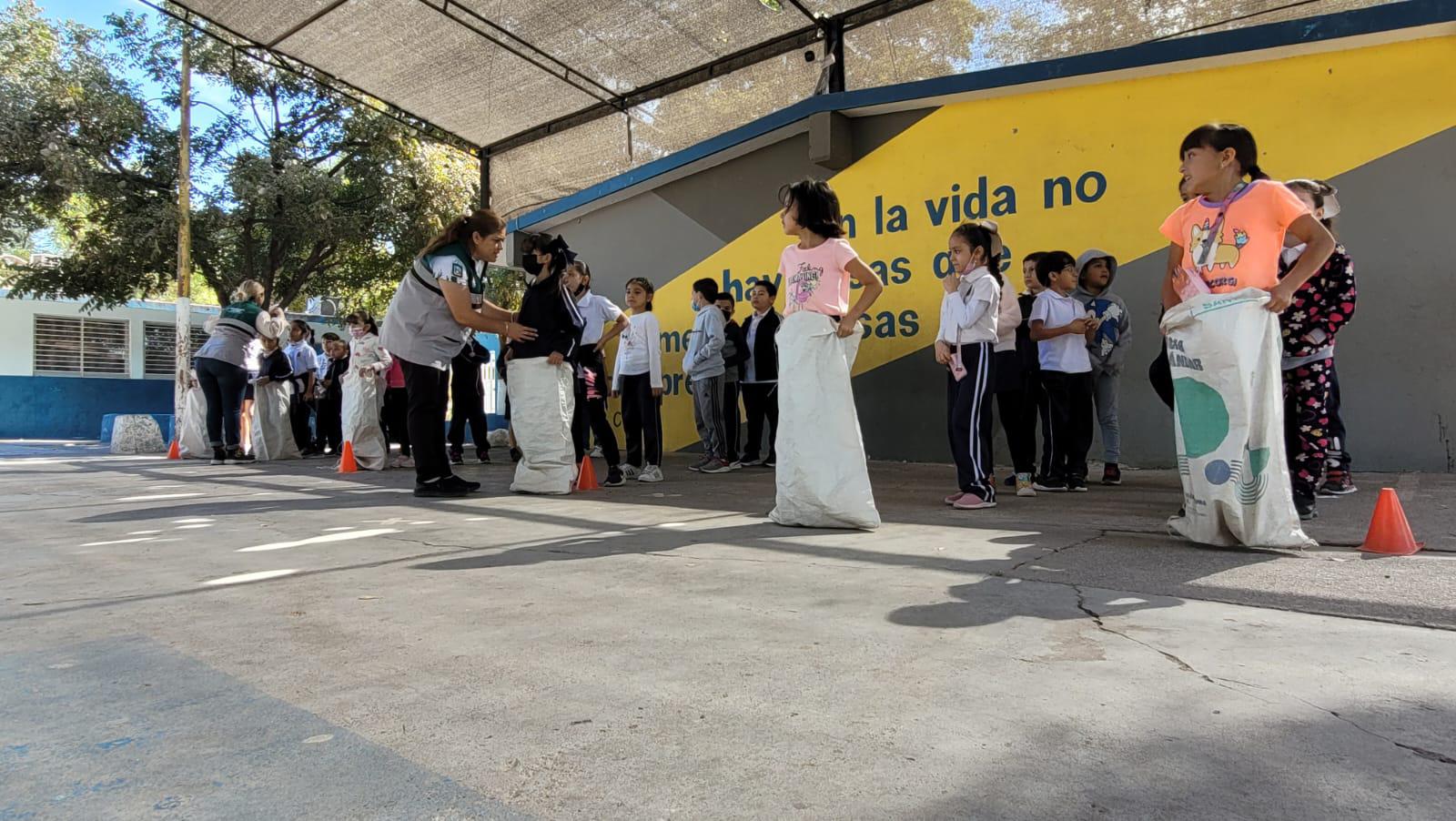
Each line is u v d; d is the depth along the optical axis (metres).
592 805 1.25
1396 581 2.52
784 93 9.80
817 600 2.45
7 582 2.84
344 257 17.09
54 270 15.55
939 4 8.30
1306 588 2.45
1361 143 6.13
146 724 1.58
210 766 1.39
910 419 8.05
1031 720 1.53
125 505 5.05
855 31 8.90
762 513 4.43
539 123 11.73
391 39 9.74
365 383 7.58
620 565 3.01
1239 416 2.99
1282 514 3.01
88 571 3.02
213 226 14.97
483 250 5.19
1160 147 6.86
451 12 9.13
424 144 15.96
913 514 4.27
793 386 3.91
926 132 7.96
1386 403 6.04
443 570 2.97
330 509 4.76
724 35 9.29
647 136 11.16
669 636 2.10
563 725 1.55
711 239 9.67
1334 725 1.48
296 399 10.20
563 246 5.46
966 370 4.50
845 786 1.29
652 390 6.35
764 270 9.22
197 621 2.31
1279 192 2.98
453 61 10.14
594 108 11.23
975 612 2.28
